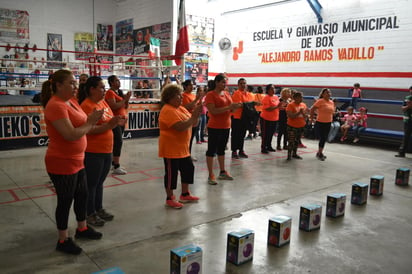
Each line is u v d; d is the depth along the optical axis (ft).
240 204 13.26
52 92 8.31
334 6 33.68
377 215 12.57
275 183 16.40
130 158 20.93
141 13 47.93
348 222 11.82
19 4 45.68
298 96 20.80
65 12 49.37
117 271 6.67
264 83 41.57
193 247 7.91
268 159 21.95
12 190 14.26
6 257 8.77
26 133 22.29
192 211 12.37
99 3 52.08
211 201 13.52
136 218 11.60
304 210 10.95
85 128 8.12
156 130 28.94
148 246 9.56
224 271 8.37
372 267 8.77
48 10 47.93
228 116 15.79
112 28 53.93
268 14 40.01
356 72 32.60
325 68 35.04
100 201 11.31
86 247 9.41
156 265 8.53
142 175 17.07
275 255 9.27
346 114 30.91
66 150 8.27
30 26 46.75
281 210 12.74
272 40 39.96
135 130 27.76
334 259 9.12
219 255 9.18
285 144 25.32
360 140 30.37
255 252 9.42
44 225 10.84
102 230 10.57
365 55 31.78
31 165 18.48
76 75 39.45
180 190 14.89
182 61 28.04
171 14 42.63
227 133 16.06
